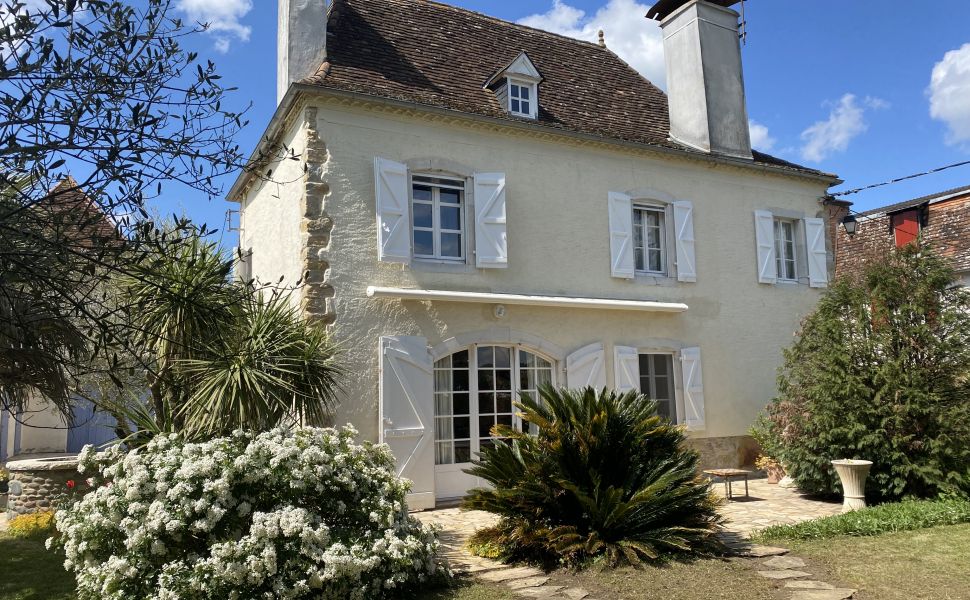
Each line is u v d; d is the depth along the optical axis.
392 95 9.69
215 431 6.94
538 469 6.50
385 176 9.41
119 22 3.45
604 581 5.73
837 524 7.31
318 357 7.86
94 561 5.07
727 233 12.51
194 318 6.14
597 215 11.23
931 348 8.81
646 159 11.84
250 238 12.34
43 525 8.08
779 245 13.33
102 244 3.34
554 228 10.80
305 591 4.75
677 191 12.10
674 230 11.91
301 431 5.81
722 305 12.23
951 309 8.96
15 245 3.18
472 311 9.94
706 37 12.80
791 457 9.55
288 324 7.95
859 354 9.15
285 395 7.38
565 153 11.11
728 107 12.80
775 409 10.41
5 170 3.19
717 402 11.88
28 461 9.24
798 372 9.77
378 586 5.11
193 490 4.91
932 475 8.44
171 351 7.02
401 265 9.51
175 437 5.67
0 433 14.40
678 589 5.48
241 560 4.73
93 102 3.31
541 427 6.73
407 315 9.45
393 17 11.80
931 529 7.29
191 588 4.57
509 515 6.55
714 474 9.41
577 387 10.49
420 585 5.59
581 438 6.52
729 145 12.63
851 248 18.33
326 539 4.95
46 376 5.08
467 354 9.99
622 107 13.13
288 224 9.87
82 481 8.89
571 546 6.08
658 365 11.72
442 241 10.07
